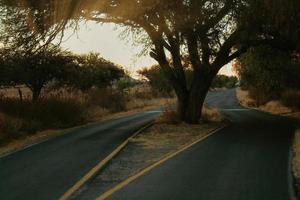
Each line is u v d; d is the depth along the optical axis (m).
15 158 14.22
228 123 27.11
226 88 152.00
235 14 20.28
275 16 19.67
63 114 27.50
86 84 41.12
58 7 18.77
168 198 8.70
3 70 27.88
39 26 19.22
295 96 40.47
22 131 21.69
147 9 19.61
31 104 26.17
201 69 26.06
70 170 11.86
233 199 8.59
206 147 16.17
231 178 10.60
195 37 22.19
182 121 26.70
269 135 20.08
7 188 9.80
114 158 13.91
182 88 26.84
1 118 21.17
